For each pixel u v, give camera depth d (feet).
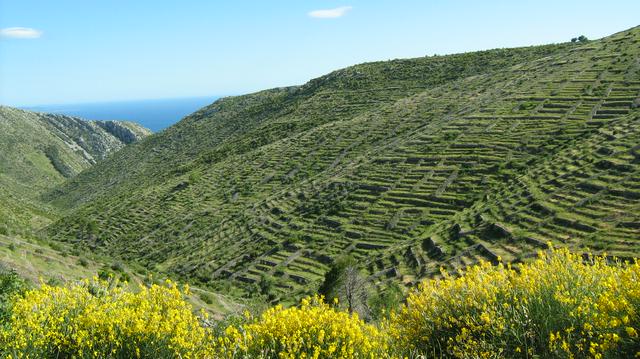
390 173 241.55
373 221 202.69
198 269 216.74
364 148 310.24
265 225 244.01
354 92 499.10
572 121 221.66
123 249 285.23
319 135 369.50
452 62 499.10
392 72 529.86
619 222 120.67
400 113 355.97
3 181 639.76
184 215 308.40
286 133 435.94
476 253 137.18
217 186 345.72
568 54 351.67
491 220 154.10
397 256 158.10
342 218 216.54
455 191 201.16
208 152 501.15
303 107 506.89
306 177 299.79
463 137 250.78
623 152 161.99
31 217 393.09
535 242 128.06
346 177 258.98
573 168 168.35
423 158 243.19
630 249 105.29
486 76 380.78
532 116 246.47
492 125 252.21
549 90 276.41
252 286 179.42
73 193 591.78
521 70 354.95
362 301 96.02
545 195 155.53
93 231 320.70
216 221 278.87
